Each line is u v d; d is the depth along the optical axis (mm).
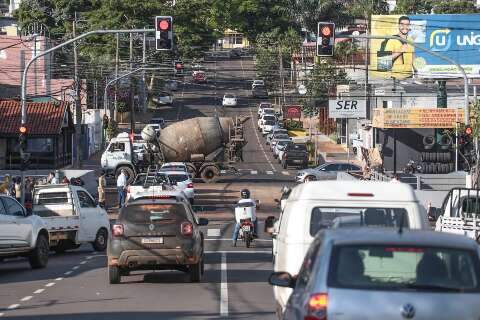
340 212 29766
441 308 17547
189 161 135375
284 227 31406
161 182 95812
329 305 17781
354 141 185625
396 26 175000
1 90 182375
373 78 180750
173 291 43469
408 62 175000
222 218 95875
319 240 19969
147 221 45219
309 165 171000
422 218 29859
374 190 30031
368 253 18516
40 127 145375
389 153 160000
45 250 55906
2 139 146125
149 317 35000
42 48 185750
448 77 172750
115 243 45188
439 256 18469
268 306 38094
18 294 42844
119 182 106625
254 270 53781
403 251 18516
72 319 34594
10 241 52219
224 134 135375
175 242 45031
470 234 55812
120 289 44469
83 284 46750
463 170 154625
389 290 17844
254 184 136625
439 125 154500
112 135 172250
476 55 172250
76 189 67750
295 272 29344
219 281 47875
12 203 53562
